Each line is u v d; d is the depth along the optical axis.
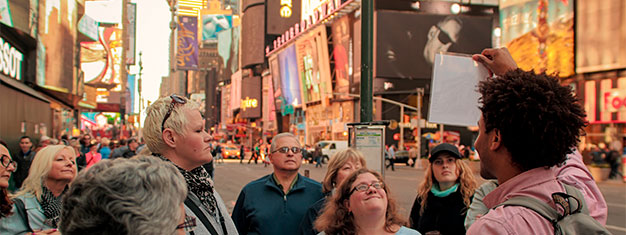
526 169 1.55
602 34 24.59
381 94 50.78
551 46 27.88
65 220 1.30
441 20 50.78
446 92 3.65
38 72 19.64
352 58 56.81
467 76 3.68
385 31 49.94
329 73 62.28
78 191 1.29
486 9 51.94
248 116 100.00
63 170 3.53
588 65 25.22
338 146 38.22
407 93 50.75
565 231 1.37
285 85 79.12
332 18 61.44
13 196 3.37
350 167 4.39
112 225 1.24
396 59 50.03
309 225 4.11
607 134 24.11
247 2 99.56
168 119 2.31
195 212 2.17
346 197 2.93
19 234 3.26
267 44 97.25
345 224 2.90
